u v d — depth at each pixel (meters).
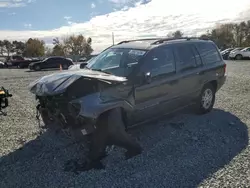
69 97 3.84
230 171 3.59
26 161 3.92
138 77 4.28
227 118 5.82
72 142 4.46
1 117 6.11
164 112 5.02
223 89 9.42
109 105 3.82
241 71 16.58
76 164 3.81
